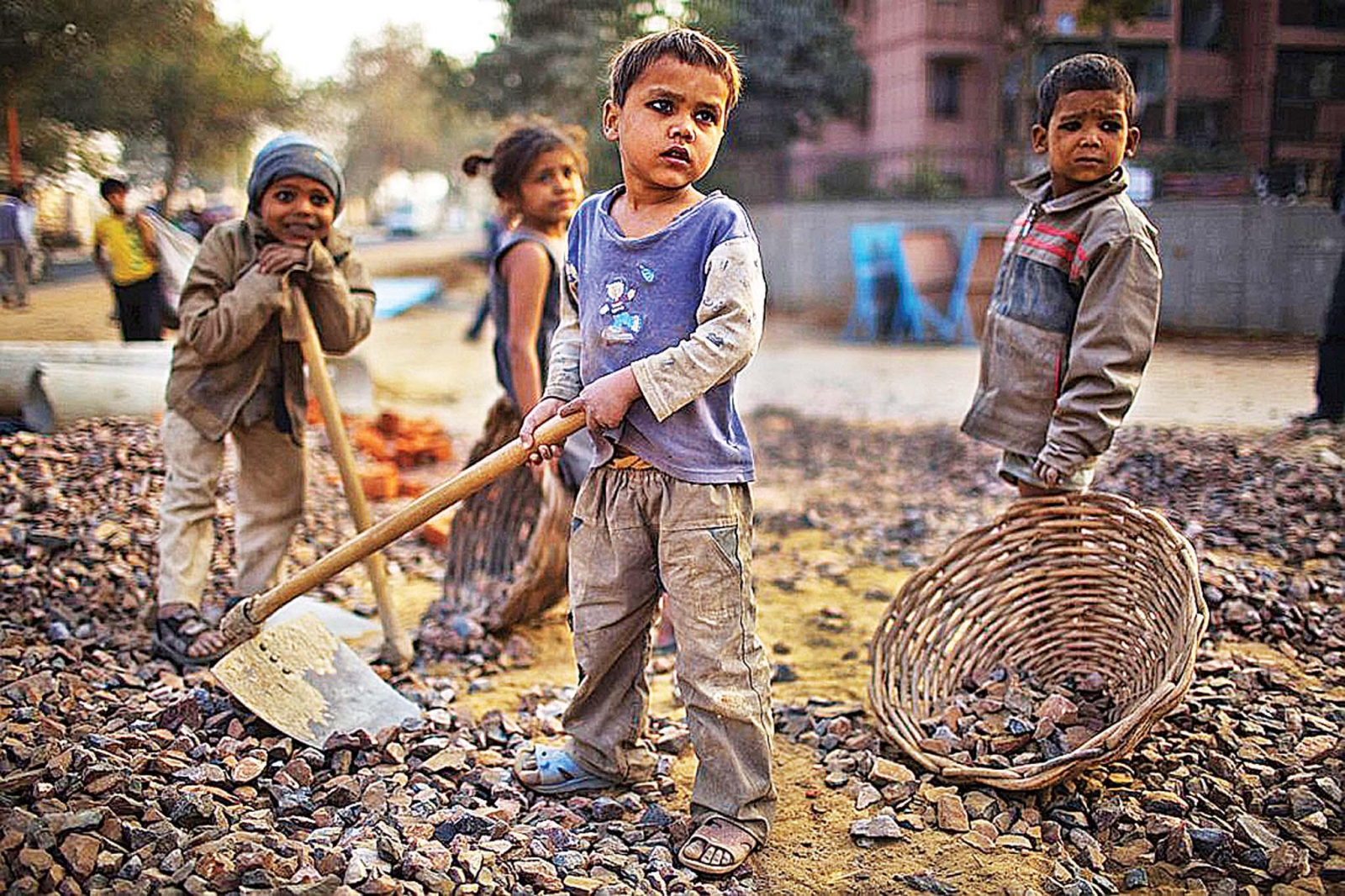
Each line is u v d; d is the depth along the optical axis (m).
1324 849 2.69
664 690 3.92
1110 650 3.46
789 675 4.07
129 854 2.41
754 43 19.91
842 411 9.73
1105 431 3.24
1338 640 3.87
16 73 5.83
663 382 2.58
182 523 3.91
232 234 3.86
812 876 2.69
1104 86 3.22
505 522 4.59
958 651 3.57
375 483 6.20
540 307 4.16
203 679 3.59
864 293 14.59
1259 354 9.27
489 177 4.37
